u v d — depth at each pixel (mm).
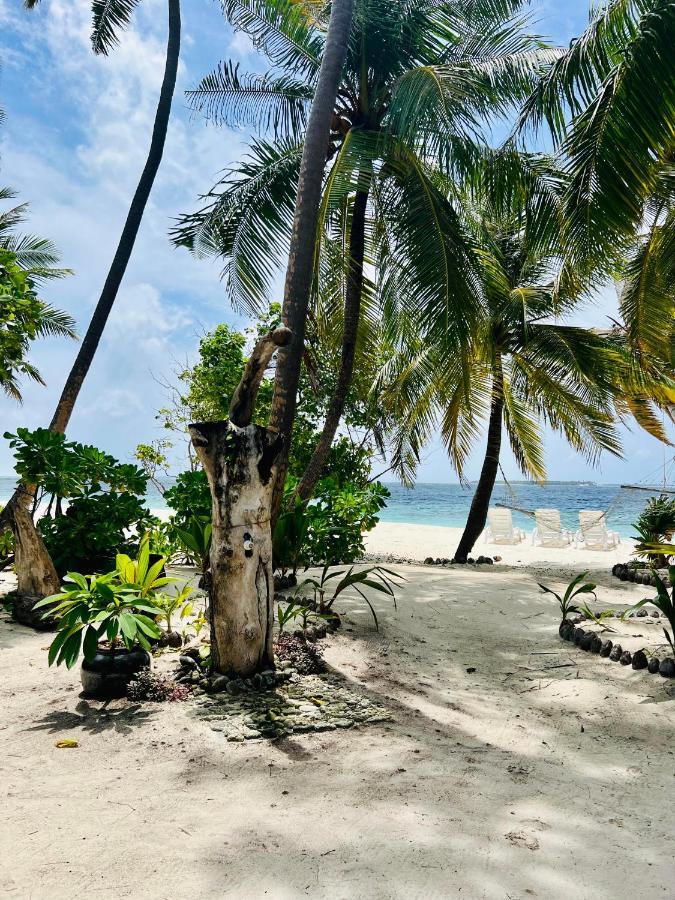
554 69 7895
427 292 8094
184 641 5457
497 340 12633
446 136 8359
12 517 6969
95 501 7812
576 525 30422
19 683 4762
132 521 8102
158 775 3342
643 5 7090
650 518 11773
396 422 14328
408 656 5613
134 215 9500
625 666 5379
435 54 9898
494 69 8781
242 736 3805
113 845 2689
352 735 3916
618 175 6629
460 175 9234
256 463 4695
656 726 4172
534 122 8320
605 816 3021
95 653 4316
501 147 8914
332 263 9961
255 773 3377
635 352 10172
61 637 4277
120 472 8070
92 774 3352
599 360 11766
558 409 13188
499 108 8977
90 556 7906
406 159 8742
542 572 11234
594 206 6777
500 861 2621
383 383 13758
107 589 4395
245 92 10438
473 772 3465
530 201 9414
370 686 4809
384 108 9703
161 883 2436
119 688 4461
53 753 3596
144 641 4293
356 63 9625
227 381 14836
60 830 2805
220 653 4703
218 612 4691
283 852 2652
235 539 4633
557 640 6258
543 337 12148
